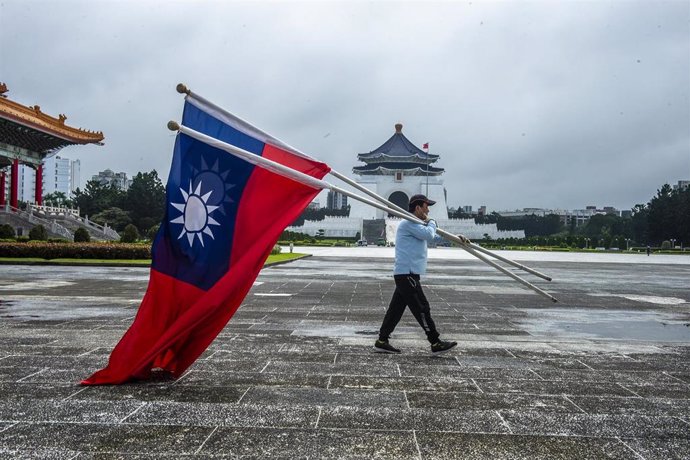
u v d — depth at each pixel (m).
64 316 10.57
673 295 16.80
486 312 12.12
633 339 8.95
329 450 4.09
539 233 144.75
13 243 30.89
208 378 6.08
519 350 7.88
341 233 116.69
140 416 4.78
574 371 6.63
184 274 6.01
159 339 5.88
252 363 6.82
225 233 6.05
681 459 4.03
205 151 6.12
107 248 30.41
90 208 94.25
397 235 7.62
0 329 9.07
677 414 5.03
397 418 4.82
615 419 4.87
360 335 8.88
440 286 18.58
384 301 13.70
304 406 5.11
